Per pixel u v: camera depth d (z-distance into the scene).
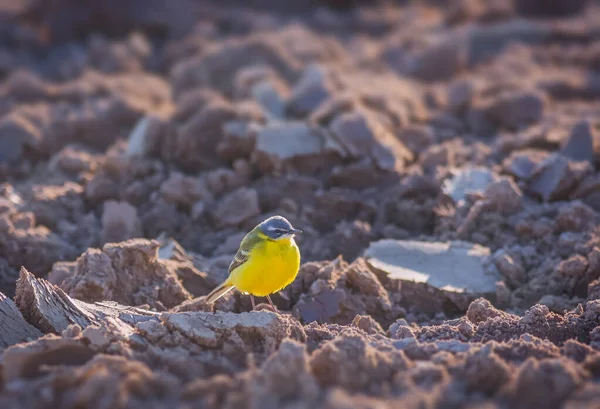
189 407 7.20
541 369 7.50
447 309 12.66
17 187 18.09
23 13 39.00
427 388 7.73
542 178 16.28
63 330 9.27
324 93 22.16
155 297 11.83
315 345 9.40
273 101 22.36
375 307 12.11
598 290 11.95
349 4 48.12
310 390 7.21
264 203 16.50
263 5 47.81
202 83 27.25
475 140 20.77
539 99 21.64
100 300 11.52
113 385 7.20
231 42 28.70
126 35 39.03
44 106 25.73
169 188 16.36
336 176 16.89
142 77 30.55
